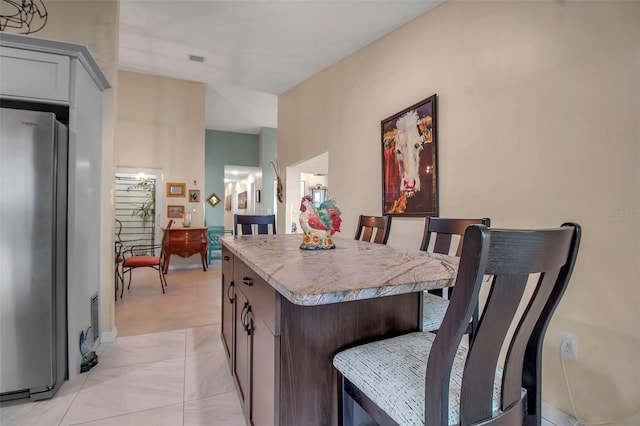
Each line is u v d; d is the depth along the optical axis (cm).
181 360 215
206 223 791
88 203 214
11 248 165
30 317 168
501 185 190
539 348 85
